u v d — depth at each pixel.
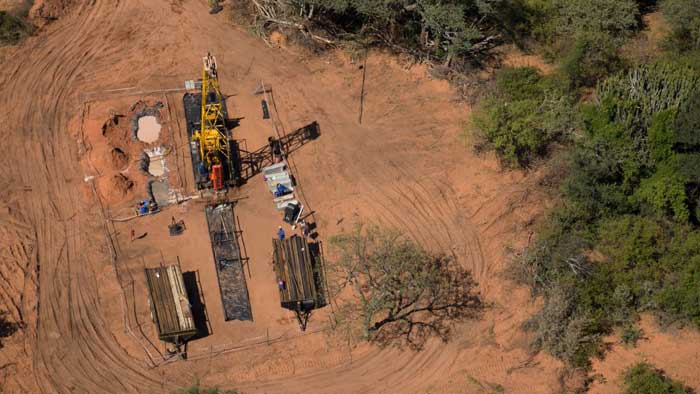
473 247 60.28
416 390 53.38
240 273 57.41
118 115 65.75
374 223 60.81
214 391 50.12
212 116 60.84
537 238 60.53
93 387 52.12
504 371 54.19
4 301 54.88
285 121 66.88
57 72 68.81
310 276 56.44
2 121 64.94
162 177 62.25
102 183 60.94
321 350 54.72
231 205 60.78
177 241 58.72
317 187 62.62
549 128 63.78
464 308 57.31
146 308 55.50
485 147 65.44
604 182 62.09
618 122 63.94
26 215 59.53
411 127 67.31
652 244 58.84
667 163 61.66
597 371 54.31
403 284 57.69
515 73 68.56
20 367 52.34
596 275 57.34
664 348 55.34
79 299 55.62
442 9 68.62
